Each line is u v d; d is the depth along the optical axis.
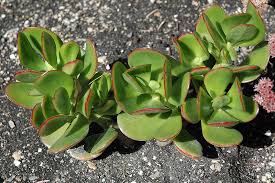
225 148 0.95
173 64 0.85
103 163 0.95
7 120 1.01
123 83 0.82
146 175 0.94
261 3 0.95
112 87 0.82
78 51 0.87
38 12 1.13
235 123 0.80
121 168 0.95
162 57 0.81
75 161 0.96
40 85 0.81
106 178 0.94
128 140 0.95
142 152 0.95
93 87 0.85
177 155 0.94
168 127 0.82
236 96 0.82
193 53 0.86
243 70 0.80
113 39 1.07
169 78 0.78
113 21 1.10
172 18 1.09
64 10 1.13
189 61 0.87
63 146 0.81
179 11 1.10
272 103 0.86
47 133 0.84
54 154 0.97
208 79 0.81
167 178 0.93
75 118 0.86
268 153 0.95
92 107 0.87
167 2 1.11
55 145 0.82
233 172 0.93
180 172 0.93
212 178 0.93
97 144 0.85
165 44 1.06
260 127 0.97
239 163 0.94
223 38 0.87
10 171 0.96
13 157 0.97
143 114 0.85
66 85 0.83
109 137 0.84
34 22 1.12
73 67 0.83
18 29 1.11
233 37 0.85
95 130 0.97
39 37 0.87
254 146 0.95
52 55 0.85
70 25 1.11
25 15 1.13
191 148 0.85
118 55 1.05
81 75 0.86
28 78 0.84
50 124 0.81
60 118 0.82
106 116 0.91
